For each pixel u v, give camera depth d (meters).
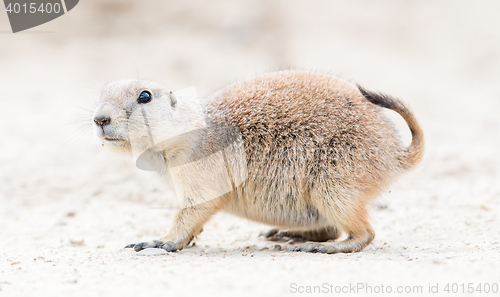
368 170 11.05
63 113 28.42
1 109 29.41
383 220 14.70
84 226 14.93
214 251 11.45
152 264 9.50
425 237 12.67
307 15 50.56
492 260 9.14
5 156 21.88
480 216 14.17
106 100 10.86
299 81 11.96
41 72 36.62
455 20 51.19
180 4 49.22
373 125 11.30
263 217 11.93
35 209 16.64
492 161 21.47
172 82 34.78
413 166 11.74
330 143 11.07
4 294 7.78
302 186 11.23
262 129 11.52
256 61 41.22
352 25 49.59
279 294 7.30
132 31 44.88
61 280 8.45
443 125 28.86
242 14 47.41
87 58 39.50
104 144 11.09
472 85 39.34
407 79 39.72
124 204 17.31
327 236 12.91
